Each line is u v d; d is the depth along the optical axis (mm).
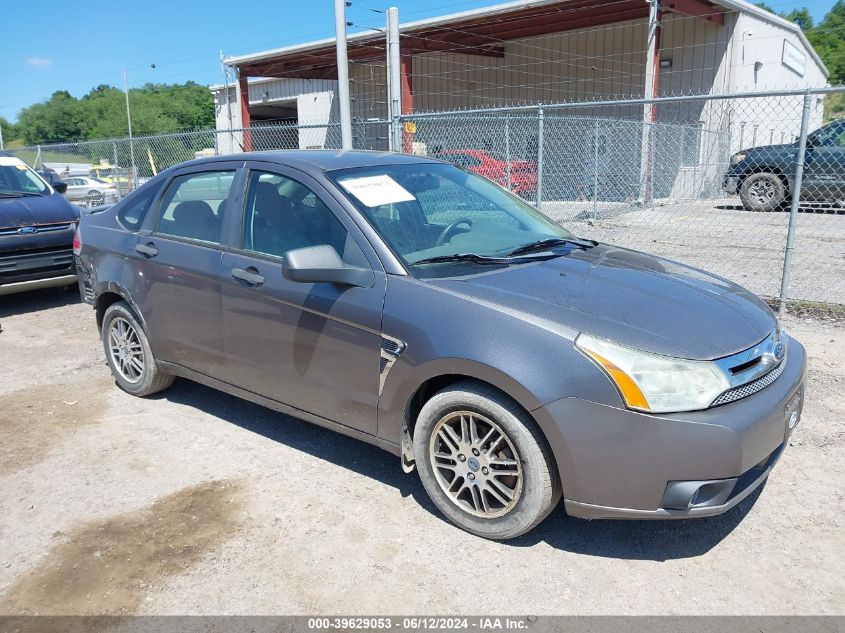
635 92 21219
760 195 13492
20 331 6680
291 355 3551
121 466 3795
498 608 2637
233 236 3869
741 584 2758
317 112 29000
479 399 2895
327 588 2762
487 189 4281
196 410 4555
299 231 3592
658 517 2693
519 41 23562
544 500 2842
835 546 2988
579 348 2715
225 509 3340
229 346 3883
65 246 7469
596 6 18031
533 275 3240
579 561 2916
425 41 22391
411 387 3080
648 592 2717
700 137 15891
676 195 15828
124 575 2861
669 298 3121
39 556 2998
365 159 3969
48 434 4223
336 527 3176
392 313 3113
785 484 3484
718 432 2609
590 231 12062
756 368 2887
